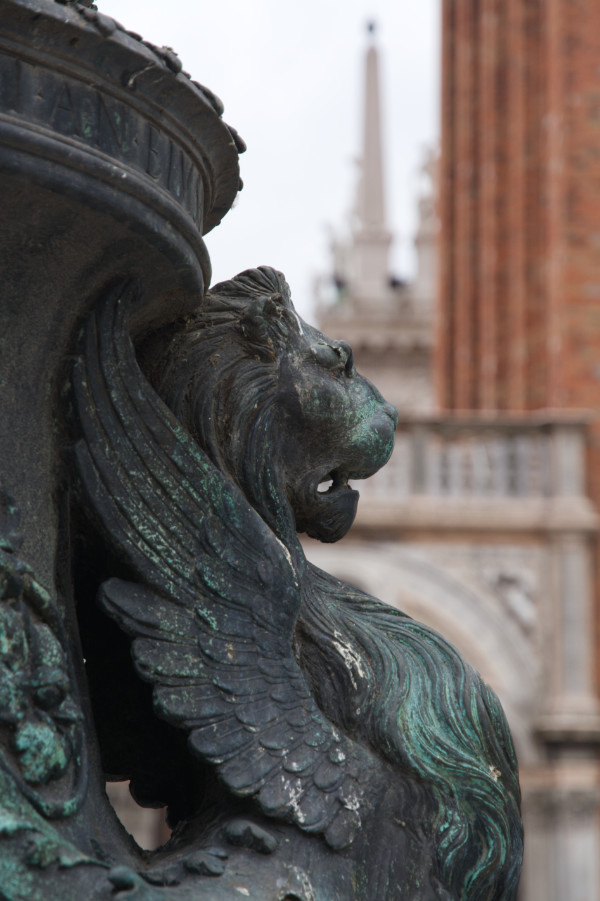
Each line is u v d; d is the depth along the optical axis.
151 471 1.32
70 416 1.31
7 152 1.17
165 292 1.39
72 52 1.19
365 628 1.50
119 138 1.24
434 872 1.36
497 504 16.45
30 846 1.11
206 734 1.27
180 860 1.24
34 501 1.29
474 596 16.25
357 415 1.52
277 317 1.50
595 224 18.31
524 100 20.02
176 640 1.29
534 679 16.05
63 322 1.31
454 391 19.64
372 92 44.03
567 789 15.69
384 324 39.53
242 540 1.35
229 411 1.45
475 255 19.97
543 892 15.55
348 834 1.30
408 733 1.41
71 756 1.21
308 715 1.33
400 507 16.39
